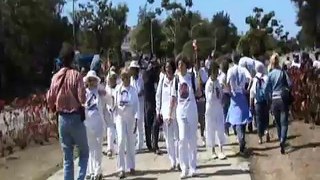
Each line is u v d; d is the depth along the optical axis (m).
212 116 12.12
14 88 56.06
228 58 13.66
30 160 13.91
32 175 12.05
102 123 10.79
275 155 12.27
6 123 16.28
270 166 11.33
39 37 61.00
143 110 13.61
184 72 10.62
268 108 13.86
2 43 54.91
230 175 10.60
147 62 15.20
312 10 78.12
